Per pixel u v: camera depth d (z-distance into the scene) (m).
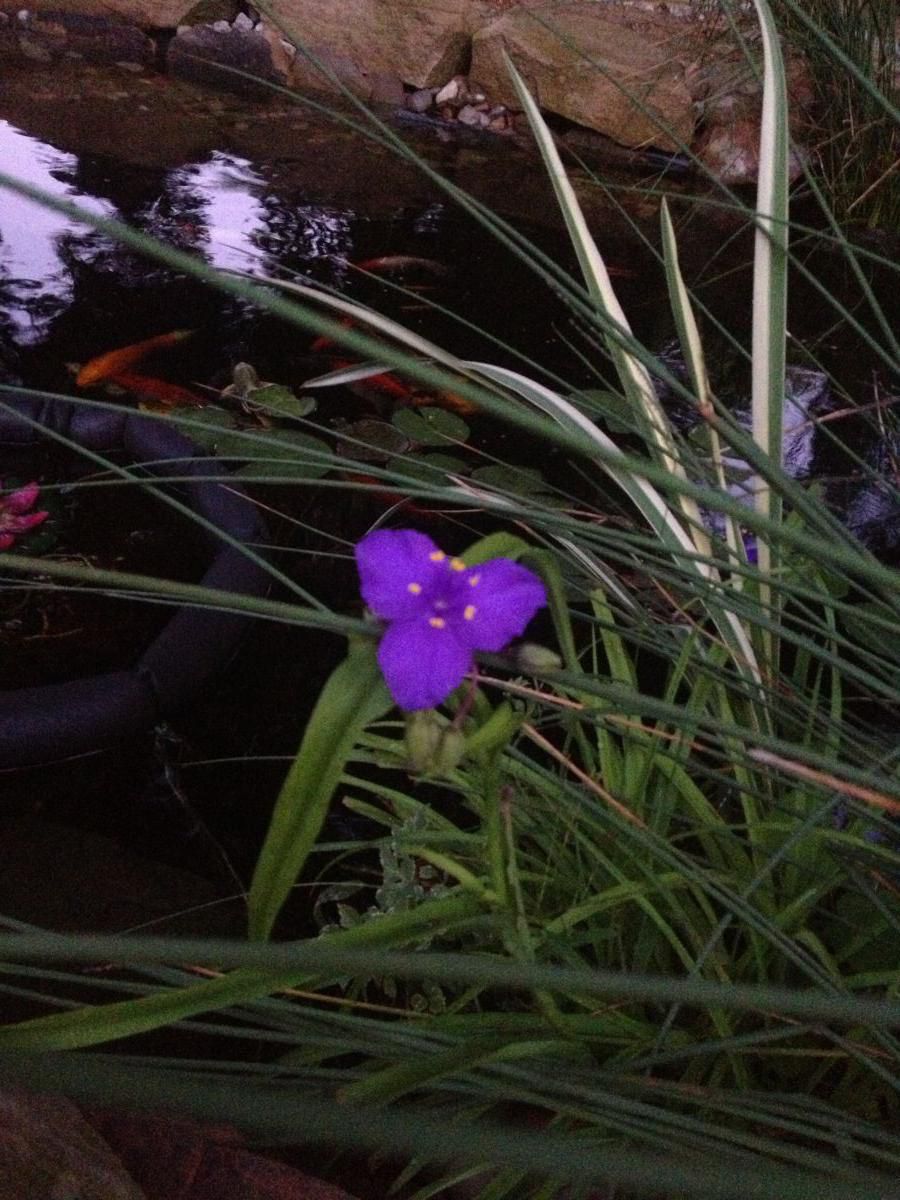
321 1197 0.28
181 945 0.14
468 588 0.19
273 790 0.51
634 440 0.75
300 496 0.70
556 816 0.40
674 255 0.46
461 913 0.25
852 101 1.10
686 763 0.36
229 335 0.87
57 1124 0.26
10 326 0.84
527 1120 0.34
